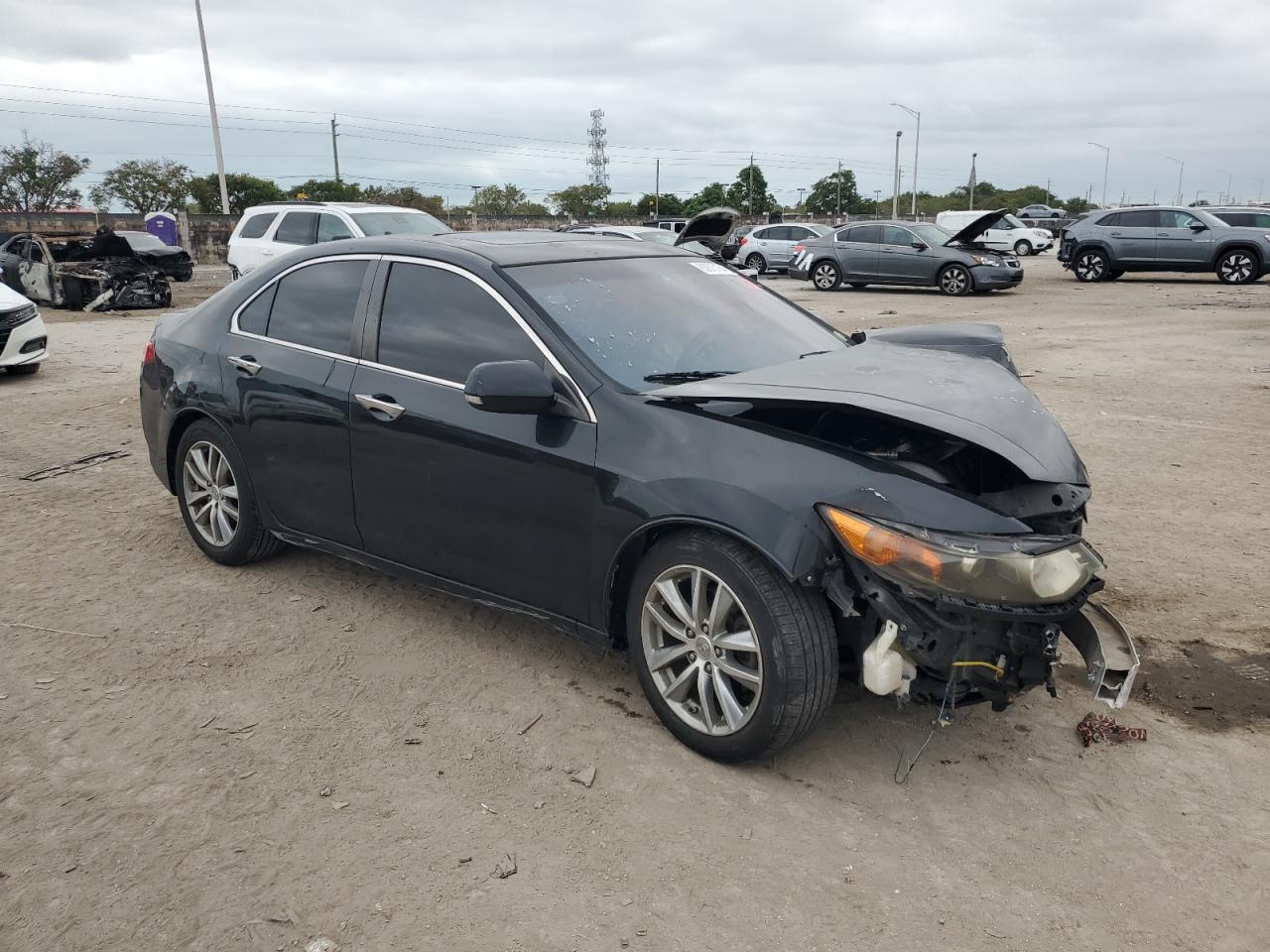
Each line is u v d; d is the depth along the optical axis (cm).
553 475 343
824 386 326
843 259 2256
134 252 1973
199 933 252
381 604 450
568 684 377
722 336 391
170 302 1992
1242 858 279
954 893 266
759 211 8800
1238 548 514
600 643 350
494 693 371
